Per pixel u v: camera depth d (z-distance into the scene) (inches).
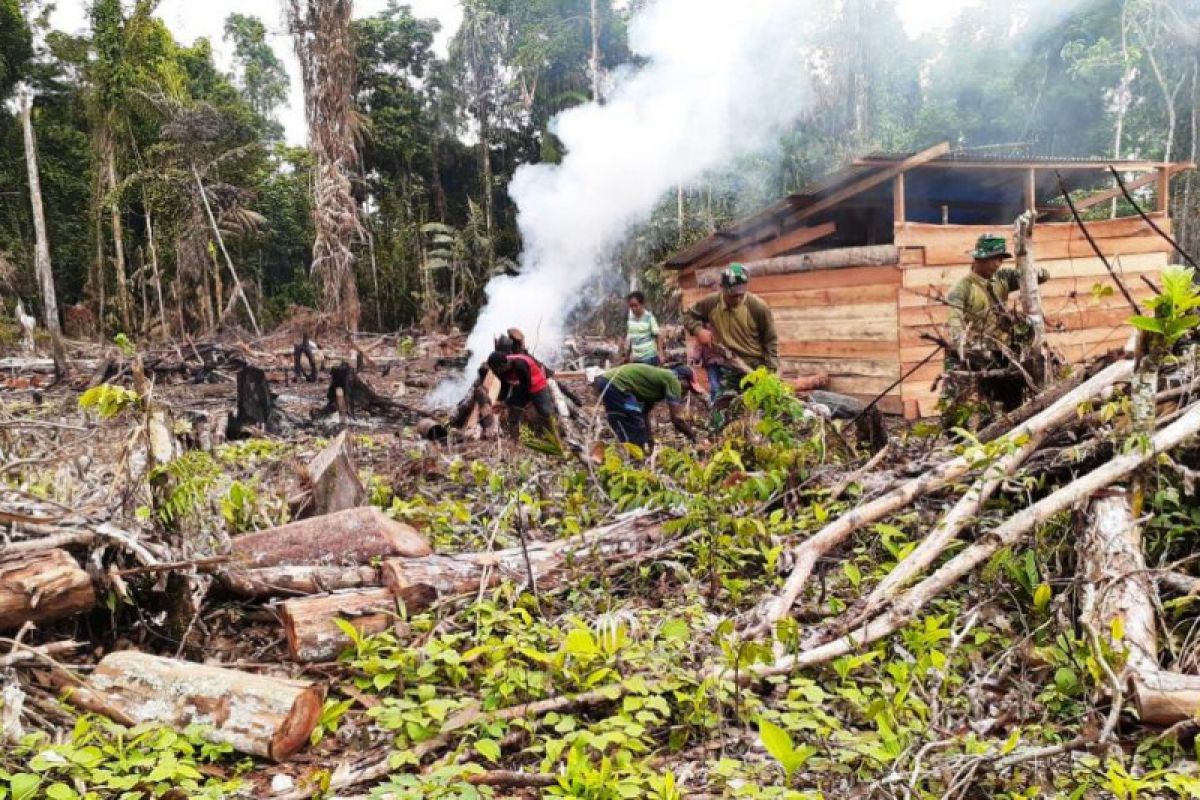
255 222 1359.5
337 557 150.9
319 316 1029.8
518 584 144.8
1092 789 91.9
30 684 109.6
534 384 253.3
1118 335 378.0
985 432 174.7
